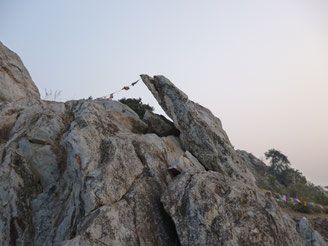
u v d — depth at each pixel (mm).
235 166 11633
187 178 8938
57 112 12305
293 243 8453
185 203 8008
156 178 9555
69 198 9211
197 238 7246
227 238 7188
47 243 8242
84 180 8453
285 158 38562
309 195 27547
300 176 36031
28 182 10297
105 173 8492
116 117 12820
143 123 13484
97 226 7133
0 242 8656
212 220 7566
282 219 8891
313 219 18219
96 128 10688
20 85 17453
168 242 8008
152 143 11305
